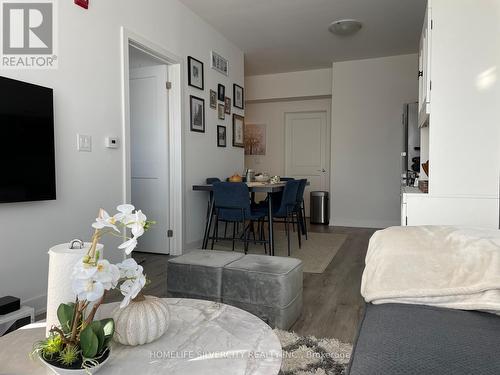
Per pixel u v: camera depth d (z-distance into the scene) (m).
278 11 4.20
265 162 7.61
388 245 1.43
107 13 2.92
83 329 0.86
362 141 6.11
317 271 3.37
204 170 4.49
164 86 3.98
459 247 1.31
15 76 2.22
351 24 4.50
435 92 2.64
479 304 1.05
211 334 1.11
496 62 2.54
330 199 6.33
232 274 2.16
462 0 2.58
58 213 2.48
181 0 3.90
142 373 0.89
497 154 2.55
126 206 1.01
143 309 1.04
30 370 0.90
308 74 6.76
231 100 5.22
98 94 2.82
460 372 0.74
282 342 1.89
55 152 2.45
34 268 2.32
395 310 1.09
